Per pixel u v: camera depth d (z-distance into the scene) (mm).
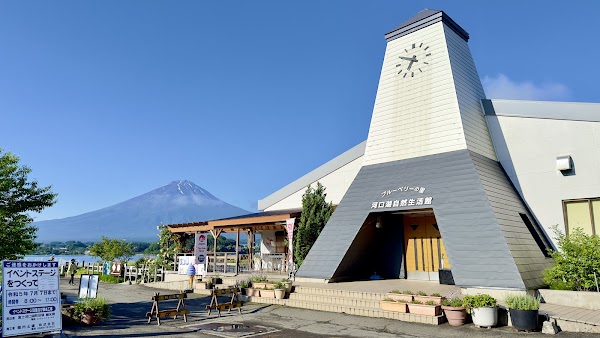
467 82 16453
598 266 10320
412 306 10750
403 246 16484
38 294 8102
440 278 14508
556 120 14523
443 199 13305
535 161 14797
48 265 8375
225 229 22594
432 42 16422
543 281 11695
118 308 13789
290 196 23000
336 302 12555
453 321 9898
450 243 12281
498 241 11469
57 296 8367
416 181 14508
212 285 17438
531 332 8906
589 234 13273
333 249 14953
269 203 23906
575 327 8727
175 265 23062
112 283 24875
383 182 15461
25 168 11344
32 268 8125
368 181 16016
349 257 15398
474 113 15758
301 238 18031
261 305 13609
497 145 15820
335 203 20734
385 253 16797
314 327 10039
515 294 10227
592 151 13602
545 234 14125
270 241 23562
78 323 10227
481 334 8922
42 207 11555
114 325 10320
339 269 14797
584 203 13609
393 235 16781
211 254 22719
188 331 9602
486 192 12633
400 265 16328
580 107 14008
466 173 13422
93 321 10289
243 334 9219
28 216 11500
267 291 14133
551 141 14539
